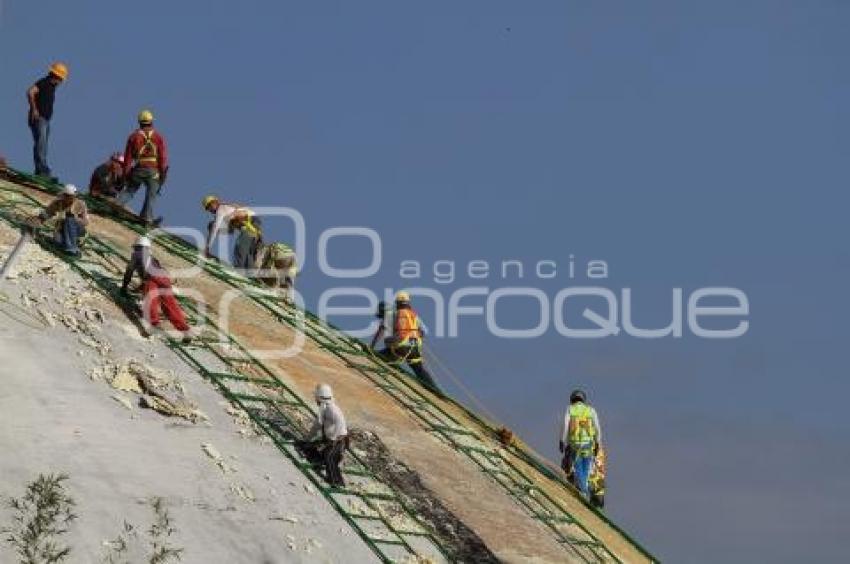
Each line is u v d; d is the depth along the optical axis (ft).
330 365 331.98
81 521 224.33
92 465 237.86
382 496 280.92
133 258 287.69
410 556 263.29
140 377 267.59
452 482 304.71
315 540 249.96
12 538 212.64
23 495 223.30
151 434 254.27
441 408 346.95
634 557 325.21
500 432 351.87
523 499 317.63
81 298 283.79
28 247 293.84
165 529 228.63
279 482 260.21
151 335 285.84
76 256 299.38
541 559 289.53
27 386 249.55
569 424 348.59
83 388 256.73
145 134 342.23
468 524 287.89
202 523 238.27
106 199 341.21
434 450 317.01
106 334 276.62
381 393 334.03
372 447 300.61
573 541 310.24
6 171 336.29
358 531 260.83
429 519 282.36
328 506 263.29
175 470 247.29
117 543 224.33
